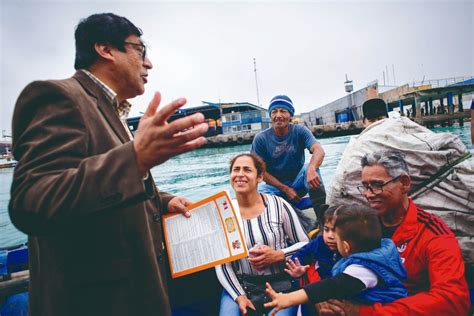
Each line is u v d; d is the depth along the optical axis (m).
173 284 1.89
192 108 41.06
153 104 0.89
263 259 1.97
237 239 1.67
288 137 3.68
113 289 1.07
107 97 1.25
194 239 1.73
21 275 2.38
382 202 1.76
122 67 1.30
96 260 1.06
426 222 1.73
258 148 3.80
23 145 0.90
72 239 1.05
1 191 12.52
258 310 1.89
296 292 1.54
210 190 9.66
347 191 2.43
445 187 2.05
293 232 2.26
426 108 30.78
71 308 1.04
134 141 0.85
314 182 3.21
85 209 0.83
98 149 1.05
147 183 1.17
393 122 2.42
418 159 2.10
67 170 0.86
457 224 1.99
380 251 1.56
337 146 20.17
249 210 2.27
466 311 1.45
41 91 0.97
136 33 1.36
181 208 1.78
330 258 1.91
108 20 1.28
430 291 1.49
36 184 0.83
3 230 7.17
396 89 28.64
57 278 1.05
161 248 1.36
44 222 0.85
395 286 1.52
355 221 1.59
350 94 35.44
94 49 1.27
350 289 1.48
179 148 0.84
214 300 2.19
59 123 0.95
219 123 40.38
